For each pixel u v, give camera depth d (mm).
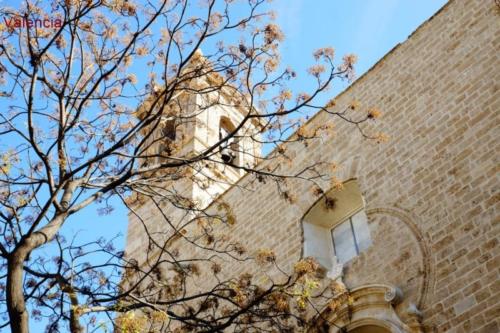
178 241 19812
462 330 10969
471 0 15172
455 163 13086
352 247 14992
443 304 11516
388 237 13477
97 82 11266
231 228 18109
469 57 14367
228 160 12586
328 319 13305
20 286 8539
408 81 15547
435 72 14984
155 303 10648
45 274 10422
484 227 11742
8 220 10148
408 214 13344
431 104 14539
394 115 15305
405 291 12320
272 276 15680
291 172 17219
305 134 13047
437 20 15812
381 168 14727
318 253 15305
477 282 11234
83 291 10320
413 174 13836
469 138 13141
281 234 16328
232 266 17141
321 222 16109
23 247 8891
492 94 13281
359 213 15422
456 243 12023
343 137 16359
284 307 11328
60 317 10820
